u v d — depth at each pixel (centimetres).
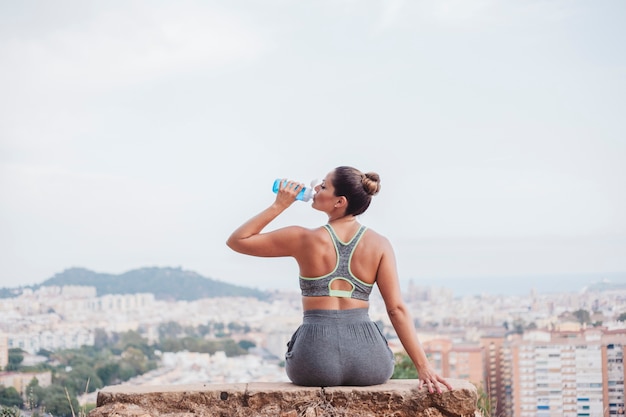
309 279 366
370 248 365
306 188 371
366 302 370
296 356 361
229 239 368
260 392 351
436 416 344
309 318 366
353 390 350
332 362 354
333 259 364
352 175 366
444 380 346
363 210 373
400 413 347
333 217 376
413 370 776
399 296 361
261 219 365
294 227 371
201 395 354
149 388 363
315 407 346
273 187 373
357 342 358
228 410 350
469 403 343
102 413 343
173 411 352
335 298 364
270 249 367
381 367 362
